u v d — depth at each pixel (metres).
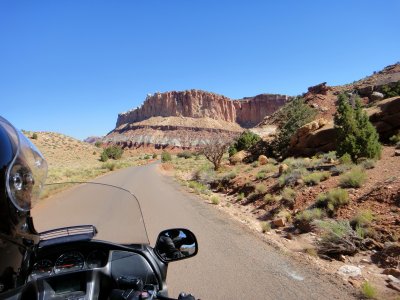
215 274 6.91
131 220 3.55
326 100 67.38
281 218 11.41
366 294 5.86
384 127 23.05
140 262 3.22
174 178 33.47
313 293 5.99
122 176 30.78
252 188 17.77
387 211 9.56
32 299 2.45
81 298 2.67
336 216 10.30
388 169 13.67
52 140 111.38
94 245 2.98
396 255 7.45
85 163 81.81
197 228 10.97
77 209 3.40
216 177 25.89
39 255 2.85
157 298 2.53
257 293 6.00
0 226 1.99
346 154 17.39
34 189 2.34
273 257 8.04
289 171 17.69
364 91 66.31
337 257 8.08
